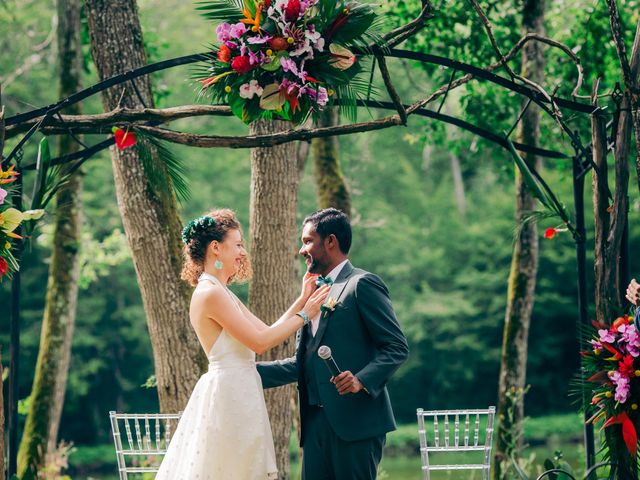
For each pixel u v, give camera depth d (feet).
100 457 68.13
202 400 13.33
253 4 14.40
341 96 15.39
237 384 13.25
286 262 21.62
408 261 77.82
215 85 15.06
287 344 20.93
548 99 16.84
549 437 66.49
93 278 38.70
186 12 65.72
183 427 13.55
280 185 21.52
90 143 52.75
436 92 16.66
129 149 20.56
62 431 72.84
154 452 16.37
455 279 77.41
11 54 59.00
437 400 79.10
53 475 29.48
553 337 77.92
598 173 16.65
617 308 16.07
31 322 68.39
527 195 27.81
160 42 35.04
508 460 26.99
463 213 82.74
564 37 32.24
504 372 28.07
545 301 75.87
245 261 13.78
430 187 86.22
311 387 13.44
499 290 76.95
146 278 20.80
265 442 13.32
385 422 13.21
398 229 78.23
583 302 18.29
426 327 77.61
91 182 62.59
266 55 14.38
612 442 15.49
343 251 13.85
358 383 12.54
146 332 72.02
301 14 14.35
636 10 31.94
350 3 14.75
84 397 73.61
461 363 77.66
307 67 14.76
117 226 62.80
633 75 15.88
